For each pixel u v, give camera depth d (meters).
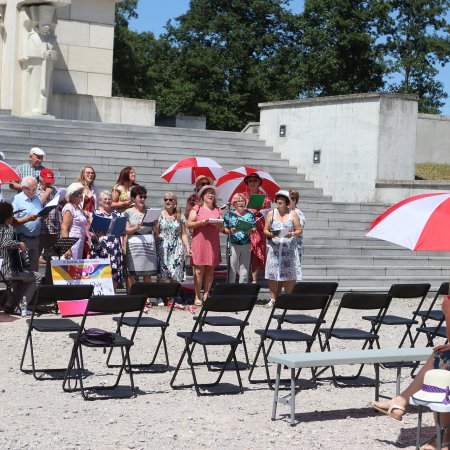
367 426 7.96
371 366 10.89
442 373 6.59
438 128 28.08
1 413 7.81
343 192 22.06
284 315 9.99
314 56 48.97
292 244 14.64
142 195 13.91
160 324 9.62
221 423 7.80
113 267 13.48
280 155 23.91
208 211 14.31
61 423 7.55
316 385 9.66
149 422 7.69
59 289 9.08
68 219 13.11
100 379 9.38
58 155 20.17
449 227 7.34
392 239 7.45
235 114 50.34
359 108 21.73
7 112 24.48
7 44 25.14
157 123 34.28
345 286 17.48
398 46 51.06
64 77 26.59
